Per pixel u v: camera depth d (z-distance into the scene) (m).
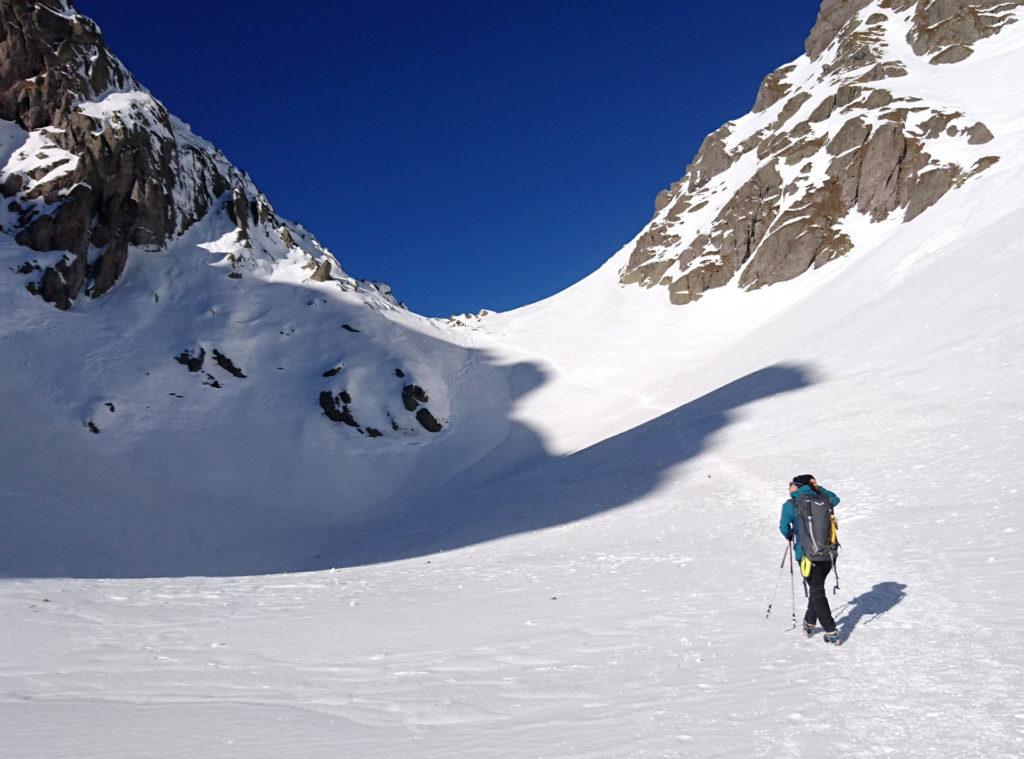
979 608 6.45
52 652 9.08
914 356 27.02
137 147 69.25
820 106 86.88
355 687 6.89
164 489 44.84
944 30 89.00
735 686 5.53
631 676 6.22
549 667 6.89
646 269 92.62
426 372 62.41
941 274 35.66
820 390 29.11
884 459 17.05
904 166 70.19
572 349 75.00
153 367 56.53
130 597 13.75
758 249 75.75
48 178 64.38
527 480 34.88
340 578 16.53
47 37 70.44
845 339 36.09
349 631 9.77
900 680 5.08
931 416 19.52
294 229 88.19
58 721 5.88
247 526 41.47
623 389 61.38
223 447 51.38
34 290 58.53
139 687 7.31
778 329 52.62
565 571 13.51
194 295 66.19
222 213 75.88
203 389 56.94
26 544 32.88
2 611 12.02
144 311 62.97
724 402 35.16
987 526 9.66
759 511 16.28
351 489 49.91
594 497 25.59
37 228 61.22
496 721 5.40
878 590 7.91
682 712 5.03
